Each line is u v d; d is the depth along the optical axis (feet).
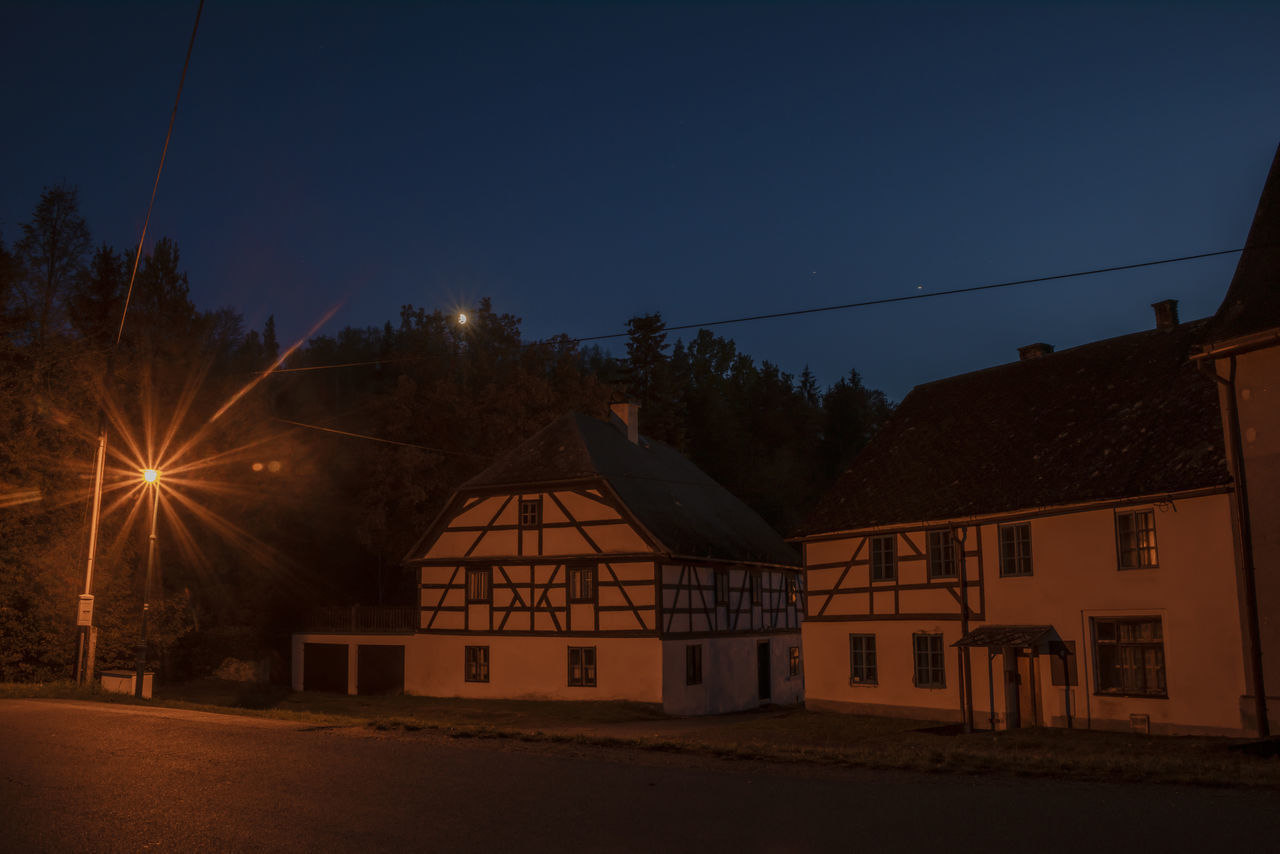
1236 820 28.48
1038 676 70.49
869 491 87.25
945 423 88.84
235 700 103.04
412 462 134.72
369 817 29.63
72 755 41.50
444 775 36.73
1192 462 62.69
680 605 101.55
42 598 92.89
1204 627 60.39
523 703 101.86
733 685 108.88
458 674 109.81
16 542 94.27
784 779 35.96
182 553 123.65
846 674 85.05
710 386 232.94
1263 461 57.67
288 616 131.85
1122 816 29.14
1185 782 35.45
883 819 28.96
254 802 31.83
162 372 123.85
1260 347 57.98
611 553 101.55
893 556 82.28
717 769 38.37
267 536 136.46
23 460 96.37
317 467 145.28
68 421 103.14
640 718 91.45
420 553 115.44
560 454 110.01
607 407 151.94
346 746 44.55
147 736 47.34
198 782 35.32
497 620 107.96
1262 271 61.11
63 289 117.91
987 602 74.13
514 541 108.27
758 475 207.62
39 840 27.14
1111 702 65.21
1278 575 56.29
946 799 31.96
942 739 65.00
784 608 122.93
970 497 76.74
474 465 138.10
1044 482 72.08
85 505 99.50
